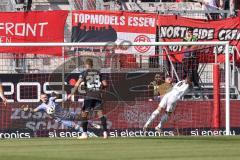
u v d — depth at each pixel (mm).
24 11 64812
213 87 58812
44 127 58281
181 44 57812
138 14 65000
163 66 61344
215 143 44594
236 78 64375
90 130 56875
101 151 38844
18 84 59656
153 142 45969
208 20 64875
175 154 36625
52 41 64375
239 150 38844
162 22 65000
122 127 58812
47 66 60875
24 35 64250
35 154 37188
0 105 58438
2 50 61125
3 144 45719
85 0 71500
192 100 59000
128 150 39438
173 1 74125
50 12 64438
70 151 39031
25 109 58688
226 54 58125
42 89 59844
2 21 64125
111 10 67750
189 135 57250
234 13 68938
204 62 62281
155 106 59375
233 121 59375
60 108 58531
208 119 59062
